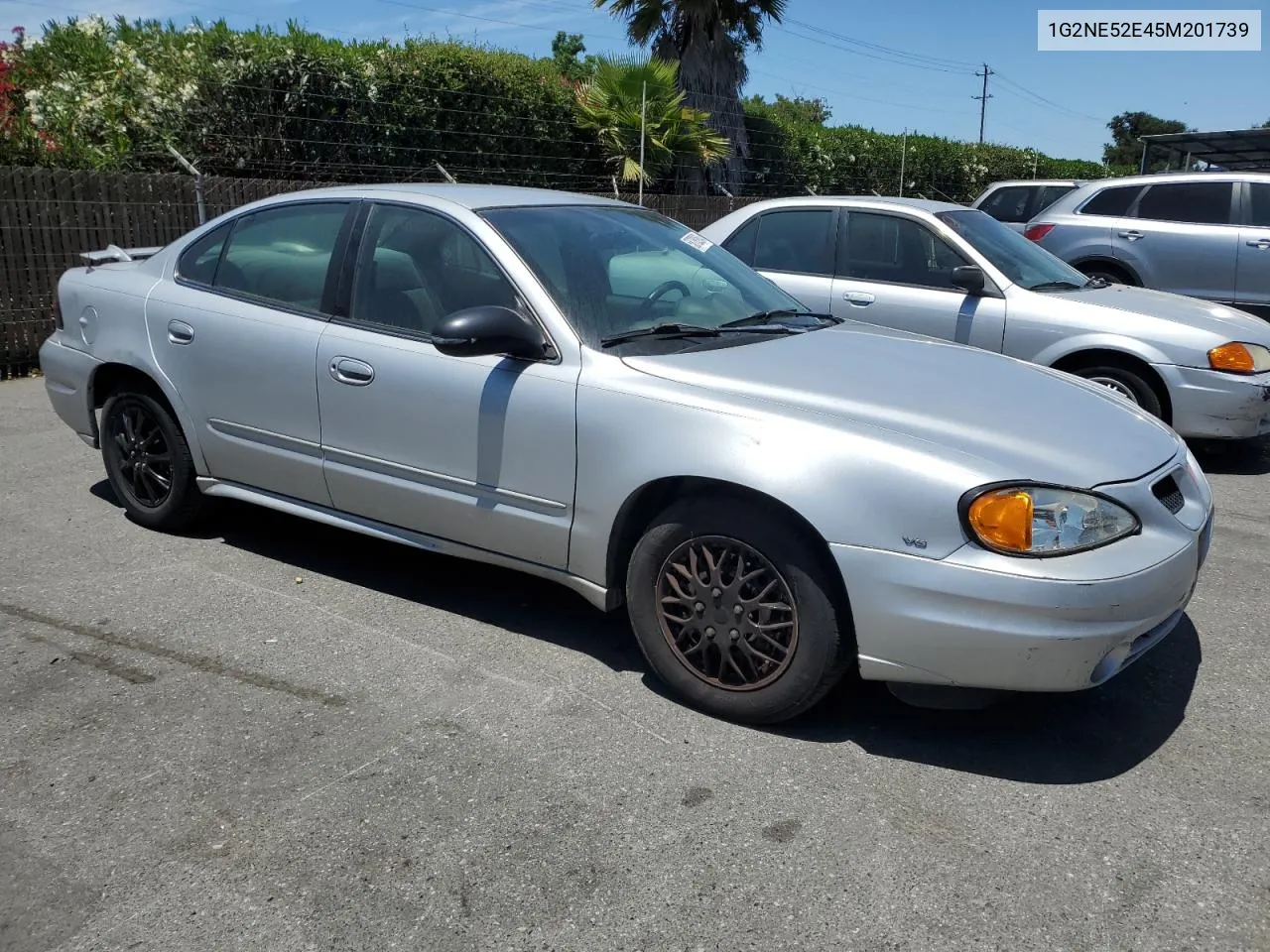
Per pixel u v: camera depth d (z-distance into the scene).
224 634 4.09
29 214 9.12
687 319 4.07
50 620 4.18
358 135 14.81
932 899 2.65
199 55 14.18
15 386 8.89
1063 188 14.42
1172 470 3.49
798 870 2.75
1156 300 7.02
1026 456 3.20
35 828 2.89
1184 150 18.09
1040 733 3.47
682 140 17.41
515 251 3.93
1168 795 3.12
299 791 3.07
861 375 3.67
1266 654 4.09
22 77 15.14
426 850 2.82
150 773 3.15
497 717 3.51
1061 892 2.67
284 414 4.38
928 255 7.00
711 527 3.41
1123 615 3.07
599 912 2.59
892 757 3.31
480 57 16.27
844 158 23.14
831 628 3.25
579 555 3.71
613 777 3.17
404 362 4.00
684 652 3.57
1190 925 2.56
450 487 3.96
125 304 4.92
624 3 19.66
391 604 4.42
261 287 4.55
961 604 3.06
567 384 3.66
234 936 2.51
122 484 5.22
